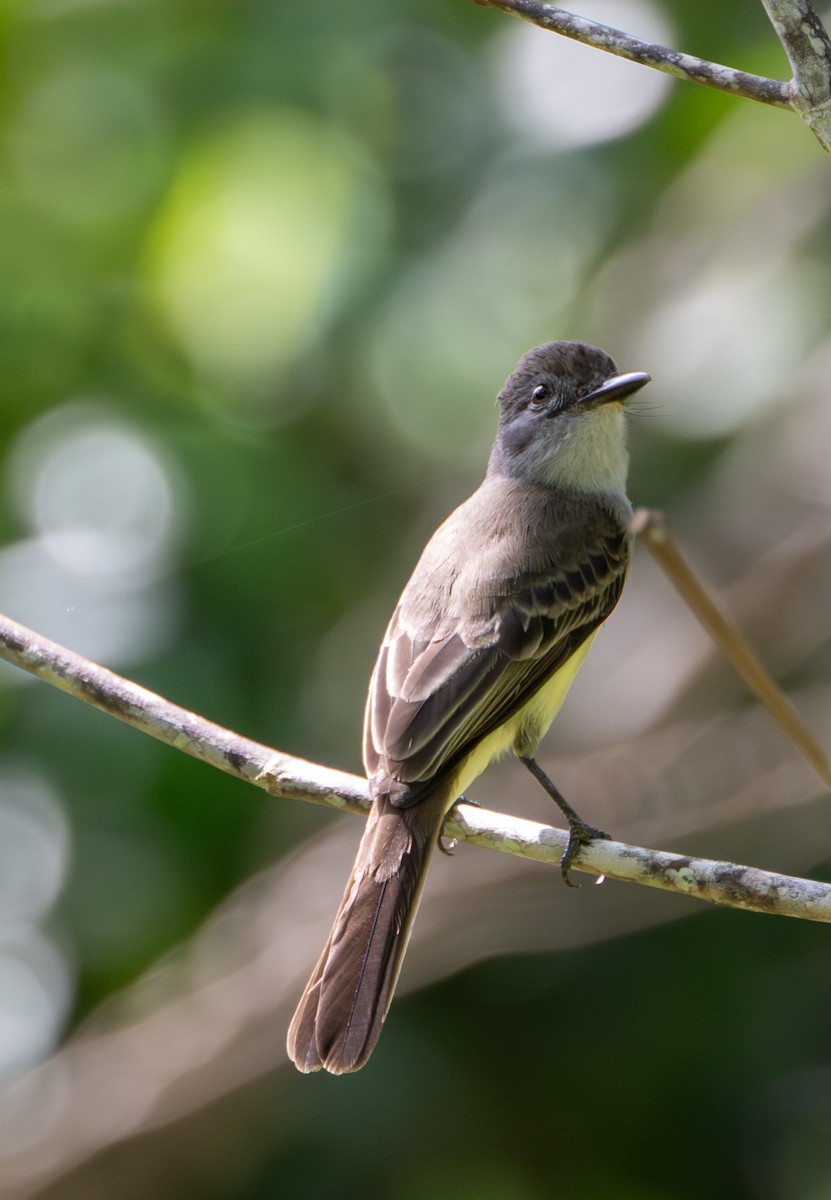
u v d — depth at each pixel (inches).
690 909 446.0
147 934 417.4
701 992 443.5
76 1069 444.8
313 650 460.4
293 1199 431.5
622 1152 439.5
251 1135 442.0
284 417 481.4
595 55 460.4
